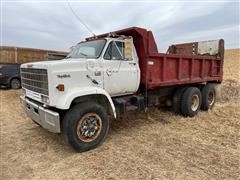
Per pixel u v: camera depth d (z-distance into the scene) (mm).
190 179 3188
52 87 3867
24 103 4973
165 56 5688
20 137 5000
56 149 4332
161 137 4824
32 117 4688
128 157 3889
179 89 6602
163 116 6473
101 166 3596
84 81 4297
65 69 4020
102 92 4414
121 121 6062
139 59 5438
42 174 3430
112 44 4844
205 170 3418
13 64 13625
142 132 5168
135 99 5398
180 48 8742
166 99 6746
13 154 4137
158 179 3199
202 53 8133
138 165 3598
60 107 3838
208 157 3842
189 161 3705
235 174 3305
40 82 4156
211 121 6023
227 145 4363
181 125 5676
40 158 3965
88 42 5328
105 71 4633
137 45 5395
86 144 4141
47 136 5035
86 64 4324
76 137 4004
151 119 6199
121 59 4973
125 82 5066
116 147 4328
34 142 4691
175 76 6129
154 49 5430
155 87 5820
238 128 5402
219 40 7699
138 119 6219
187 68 6461
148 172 3385
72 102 4215
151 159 3795
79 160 3836
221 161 3695
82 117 4066
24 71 4973
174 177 3240
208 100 7312
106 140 4699
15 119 6582
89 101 4352
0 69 13117
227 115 6613
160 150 4148
